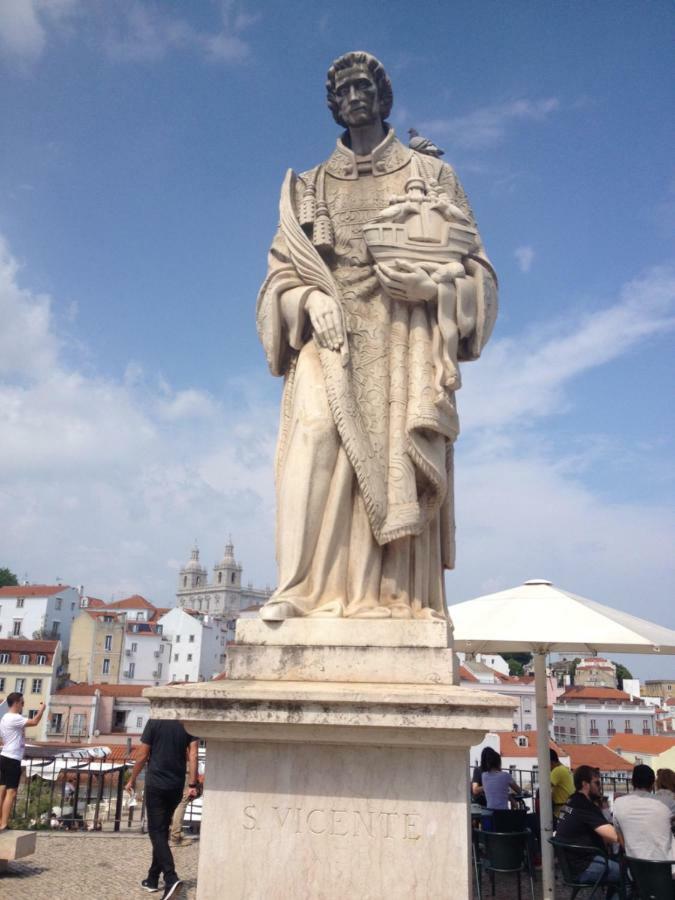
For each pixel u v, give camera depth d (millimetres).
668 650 6145
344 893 2549
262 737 2645
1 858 5758
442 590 3471
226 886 2590
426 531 3424
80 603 67125
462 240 3566
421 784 2611
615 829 5277
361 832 2592
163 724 5301
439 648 2852
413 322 3559
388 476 3324
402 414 3420
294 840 2607
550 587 6172
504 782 6793
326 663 2875
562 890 6367
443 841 2561
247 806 2648
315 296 3535
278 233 3818
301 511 3191
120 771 7996
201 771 10773
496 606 5980
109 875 5762
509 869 5305
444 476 3408
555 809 7367
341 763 2654
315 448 3262
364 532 3252
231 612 113750
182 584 125938
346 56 3984
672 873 4855
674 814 5711
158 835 5109
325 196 3898
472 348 3553
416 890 2529
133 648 57312
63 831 7812
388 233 3523
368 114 3959
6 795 7145
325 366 3389
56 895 5141
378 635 2943
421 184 3684
